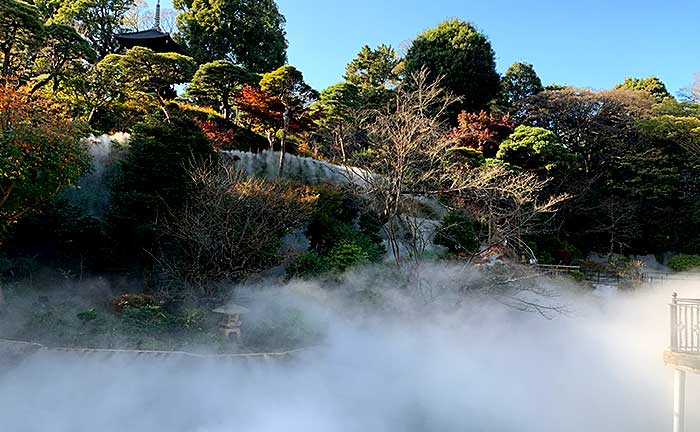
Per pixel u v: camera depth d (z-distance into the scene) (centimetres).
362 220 1554
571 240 2462
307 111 1980
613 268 2117
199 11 2994
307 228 1452
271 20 3266
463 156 1984
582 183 2506
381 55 3103
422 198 1592
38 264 1113
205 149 1272
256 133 2172
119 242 1155
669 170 2450
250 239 1075
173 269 1060
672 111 2664
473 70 3039
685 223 2497
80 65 1650
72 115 1576
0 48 1473
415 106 1466
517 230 1297
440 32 3247
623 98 2739
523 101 3005
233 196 1105
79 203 1302
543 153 2266
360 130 2119
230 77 2105
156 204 1115
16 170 854
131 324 942
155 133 1216
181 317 990
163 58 1784
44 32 1463
